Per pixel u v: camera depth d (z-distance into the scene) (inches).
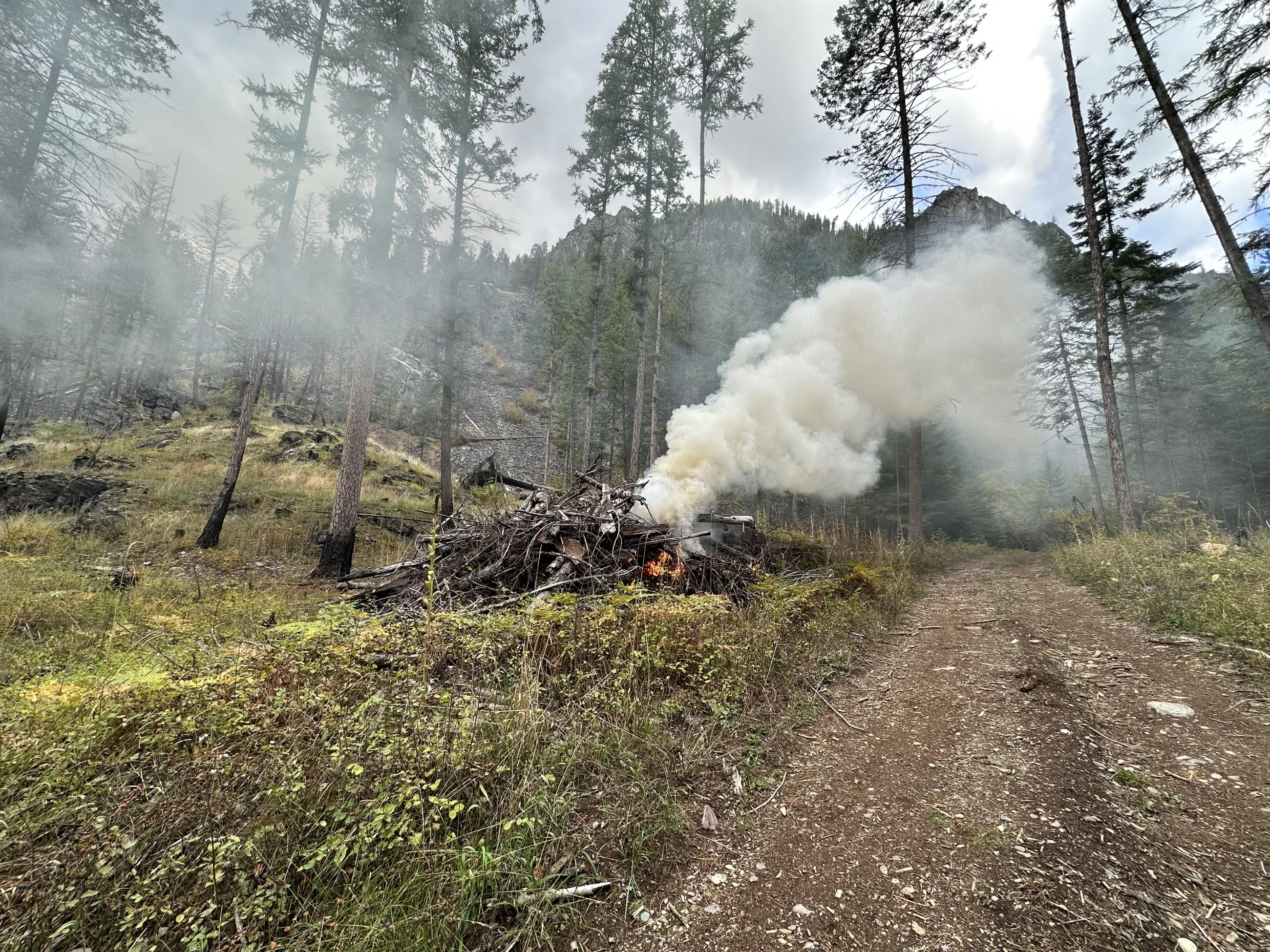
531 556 238.2
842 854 86.4
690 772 112.0
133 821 76.1
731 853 88.9
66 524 386.3
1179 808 87.8
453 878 73.0
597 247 891.4
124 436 751.7
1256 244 339.6
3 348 418.0
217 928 65.1
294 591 318.0
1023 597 286.4
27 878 68.9
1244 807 86.4
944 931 68.2
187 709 102.2
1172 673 148.9
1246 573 213.6
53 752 88.0
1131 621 207.3
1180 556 261.0
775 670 163.8
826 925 71.4
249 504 502.9
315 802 84.2
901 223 484.4
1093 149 550.0
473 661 139.3
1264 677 135.5
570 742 110.7
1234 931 61.8
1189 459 795.4
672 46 724.0
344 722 96.1
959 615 251.6
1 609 201.8
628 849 88.9
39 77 361.1
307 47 441.1
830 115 510.9
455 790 90.3
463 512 291.9
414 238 430.6
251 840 73.4
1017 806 93.0
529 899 74.0
